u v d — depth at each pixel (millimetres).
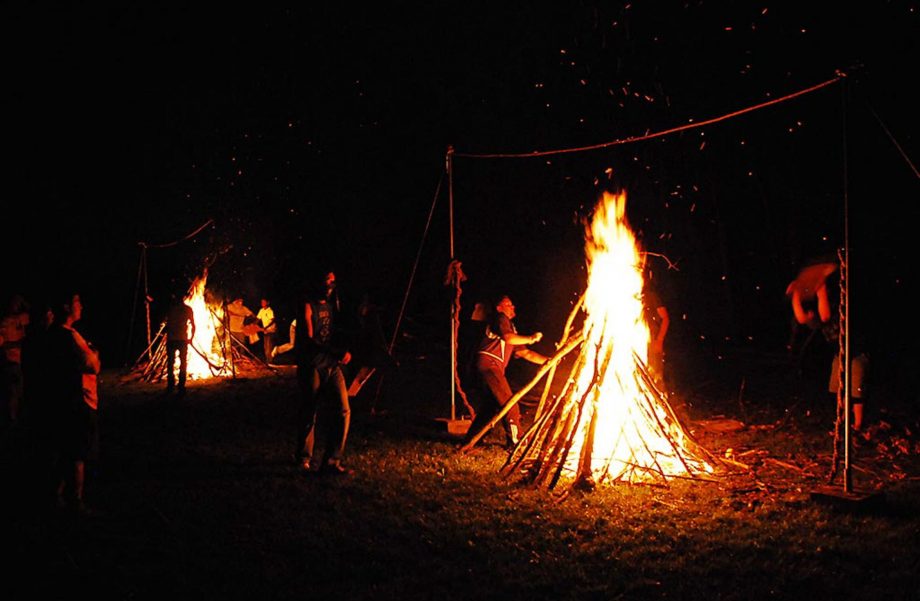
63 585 4965
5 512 6465
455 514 6199
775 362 17031
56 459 6363
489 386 8602
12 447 9109
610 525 5867
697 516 6066
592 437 7031
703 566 5062
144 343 20500
